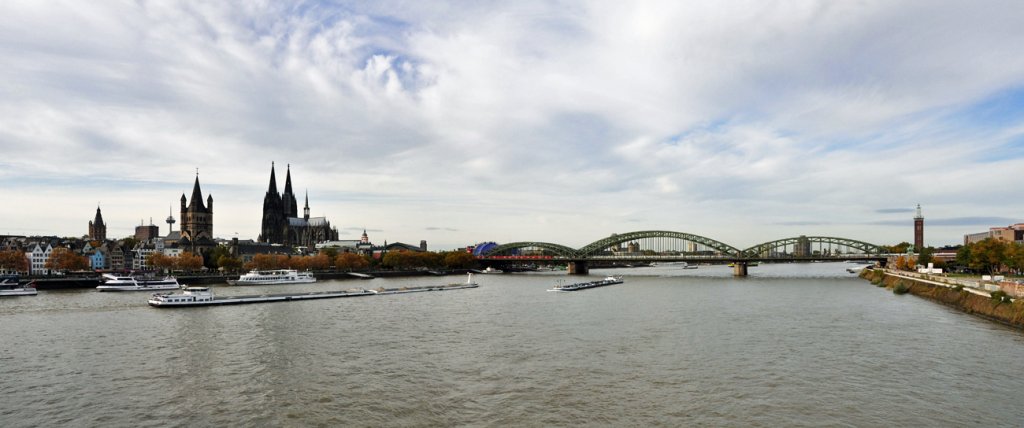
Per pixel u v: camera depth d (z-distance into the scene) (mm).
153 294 167625
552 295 176750
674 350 82438
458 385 65375
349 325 109062
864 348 82562
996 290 113062
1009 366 71438
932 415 54750
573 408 57344
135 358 79312
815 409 56562
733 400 59406
